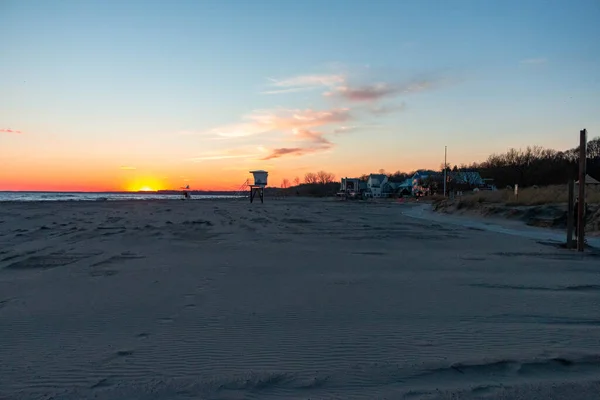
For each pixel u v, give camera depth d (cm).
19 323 589
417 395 377
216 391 385
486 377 414
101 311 651
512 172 7912
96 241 1520
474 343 507
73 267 1034
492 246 1490
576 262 1162
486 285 857
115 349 488
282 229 2048
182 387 393
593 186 3216
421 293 782
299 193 12725
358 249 1396
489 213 2672
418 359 458
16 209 3534
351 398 372
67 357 464
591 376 414
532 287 841
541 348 489
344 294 770
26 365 443
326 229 2072
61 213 3044
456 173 8194
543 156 8588
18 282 864
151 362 451
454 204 3328
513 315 636
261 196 6588
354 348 492
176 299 727
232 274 957
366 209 4234
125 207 4016
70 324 586
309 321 600
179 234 1775
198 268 1029
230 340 520
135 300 720
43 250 1307
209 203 5578
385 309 667
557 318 620
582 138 1384
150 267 1038
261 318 614
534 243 1575
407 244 1534
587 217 2055
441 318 617
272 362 451
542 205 2544
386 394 379
